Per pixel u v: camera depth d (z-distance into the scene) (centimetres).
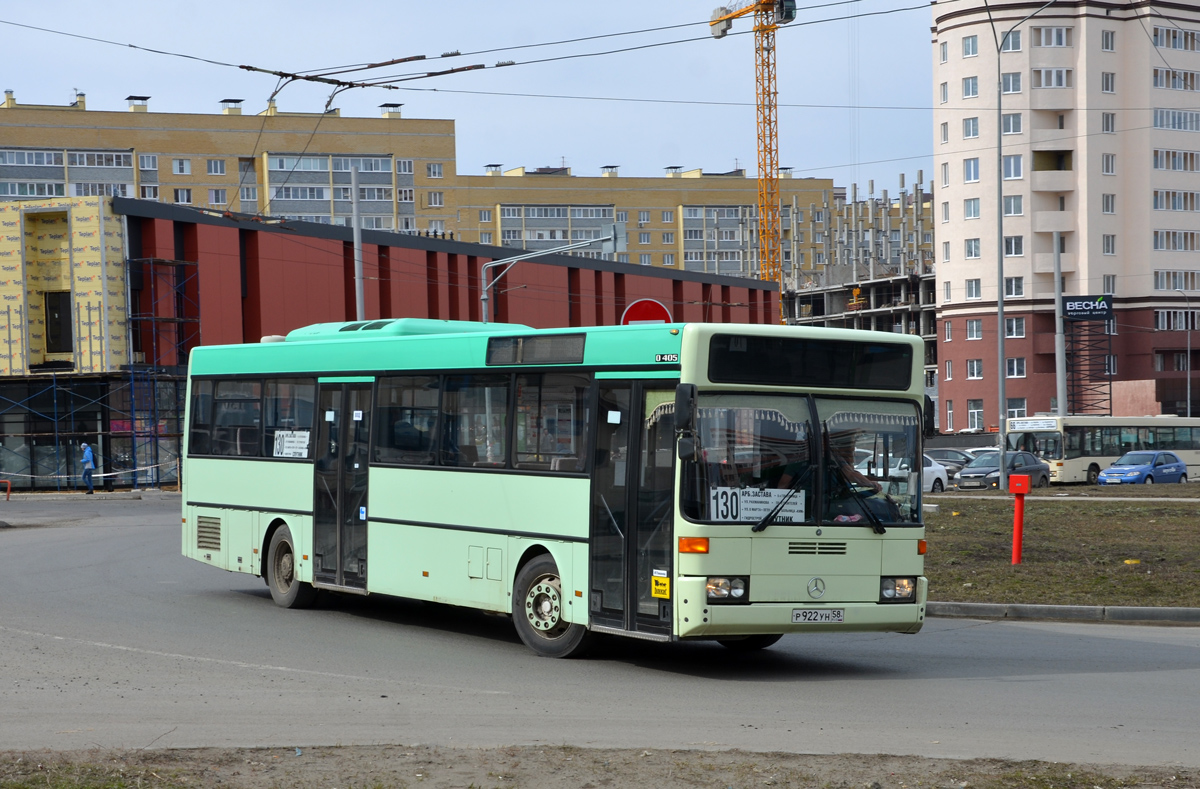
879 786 641
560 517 1130
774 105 10256
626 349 1082
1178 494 3603
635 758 704
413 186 12581
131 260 4303
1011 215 8675
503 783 648
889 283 12075
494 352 1227
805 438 1050
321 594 1509
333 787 641
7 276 4256
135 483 4262
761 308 7725
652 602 1032
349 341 1426
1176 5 8650
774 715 867
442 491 1272
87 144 11338
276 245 4703
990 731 809
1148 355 8725
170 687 961
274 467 1524
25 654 1116
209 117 11744
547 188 14812
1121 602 1454
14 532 2686
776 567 1023
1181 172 8775
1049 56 8569
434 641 1235
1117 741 778
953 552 1909
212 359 1664
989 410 8775
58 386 4250
